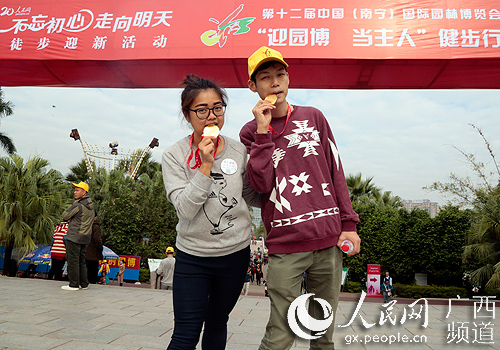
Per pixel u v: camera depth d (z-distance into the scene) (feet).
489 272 44.39
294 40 22.59
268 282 6.40
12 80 26.73
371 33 22.27
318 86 25.49
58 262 27.63
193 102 6.29
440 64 22.34
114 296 17.56
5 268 39.40
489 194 53.98
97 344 9.38
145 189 67.82
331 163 6.91
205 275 6.20
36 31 24.32
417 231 61.16
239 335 11.16
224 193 6.25
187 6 23.88
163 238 64.44
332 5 22.85
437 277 60.34
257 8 23.26
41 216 39.55
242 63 23.43
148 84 26.61
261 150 6.18
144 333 10.71
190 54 23.20
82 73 25.48
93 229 24.22
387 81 24.61
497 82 24.17
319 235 6.25
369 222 66.74
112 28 23.97
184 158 6.51
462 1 22.22
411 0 22.50
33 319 11.71
